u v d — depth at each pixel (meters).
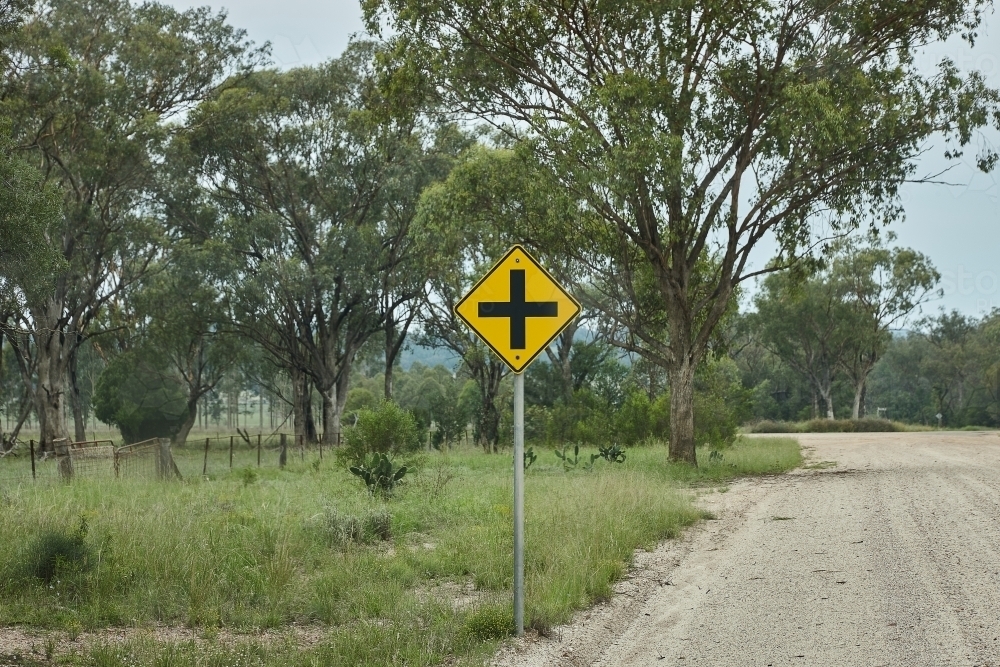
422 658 6.08
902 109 22.84
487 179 23.59
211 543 9.70
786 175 23.31
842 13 21.91
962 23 22.42
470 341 48.34
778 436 50.78
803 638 6.76
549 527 10.59
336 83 48.78
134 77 44.28
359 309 53.16
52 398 44.44
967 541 10.92
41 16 41.66
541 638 6.86
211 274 47.62
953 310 101.69
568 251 24.41
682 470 22.80
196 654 6.10
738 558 10.26
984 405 95.00
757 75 22.61
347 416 65.44
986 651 6.30
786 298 79.69
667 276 25.17
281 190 50.88
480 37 23.70
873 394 124.44
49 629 6.91
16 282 31.22
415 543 11.20
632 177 21.75
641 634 7.01
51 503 12.93
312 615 7.57
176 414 57.75
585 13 22.89
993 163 22.86
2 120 27.12
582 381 53.69
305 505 14.22
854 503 15.37
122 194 44.62
